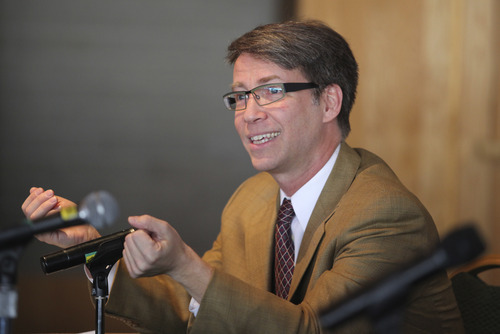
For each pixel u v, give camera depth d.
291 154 3.44
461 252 1.50
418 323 3.22
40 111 8.64
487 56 7.85
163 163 8.69
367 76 8.02
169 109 8.64
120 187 8.71
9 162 8.67
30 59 8.59
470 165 7.94
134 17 8.55
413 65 7.96
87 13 8.55
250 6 8.45
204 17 8.52
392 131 8.04
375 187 3.27
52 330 8.35
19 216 8.69
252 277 3.61
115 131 8.67
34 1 8.53
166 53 8.58
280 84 3.40
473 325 3.55
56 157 8.68
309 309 2.86
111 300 3.45
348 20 8.04
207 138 8.67
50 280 8.38
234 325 2.72
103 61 8.59
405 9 7.94
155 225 2.62
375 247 3.04
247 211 3.90
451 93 7.92
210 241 8.72
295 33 3.44
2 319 1.90
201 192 8.71
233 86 3.54
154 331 3.59
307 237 3.35
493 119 7.89
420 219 3.18
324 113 3.53
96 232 3.44
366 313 1.66
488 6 7.81
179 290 3.68
